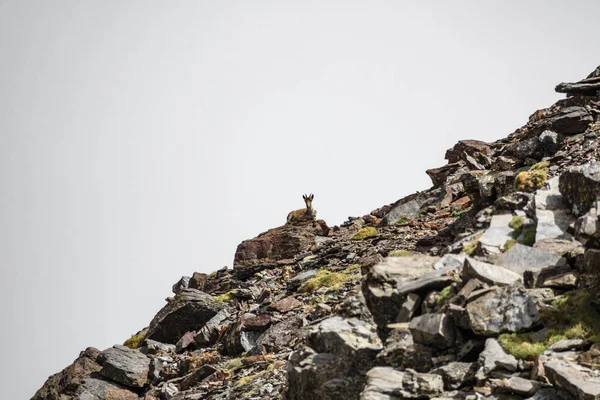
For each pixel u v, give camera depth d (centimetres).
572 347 4903
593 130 9950
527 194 7731
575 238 6353
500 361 4912
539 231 6681
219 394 9519
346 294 11438
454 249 7462
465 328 5356
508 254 6222
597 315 5194
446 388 4969
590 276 5456
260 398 8375
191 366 11900
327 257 14675
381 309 6069
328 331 6050
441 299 5731
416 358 5406
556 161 9388
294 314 11769
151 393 11538
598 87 11775
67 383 12438
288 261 16800
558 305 5347
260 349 10894
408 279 6162
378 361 5578
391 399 4984
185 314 14250
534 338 5119
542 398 4459
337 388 5650
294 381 6034
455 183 15588
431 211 15062
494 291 5406
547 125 10612
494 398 4612
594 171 6719
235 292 15112
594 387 4228
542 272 5831
